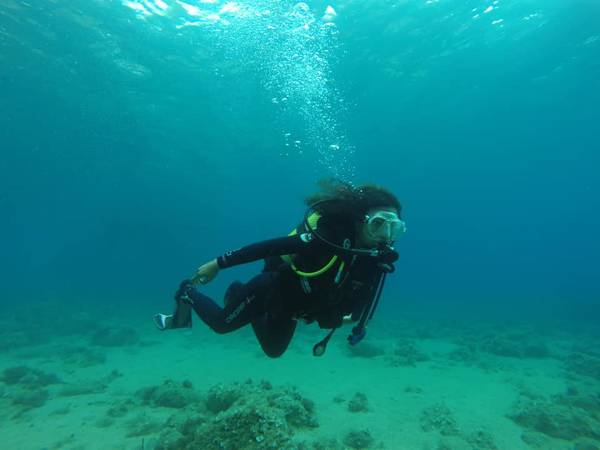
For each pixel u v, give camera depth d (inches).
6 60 678.5
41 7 540.1
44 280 2060.8
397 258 85.0
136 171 1456.7
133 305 954.7
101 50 651.5
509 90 876.6
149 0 532.4
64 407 253.1
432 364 399.2
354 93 858.1
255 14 567.5
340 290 86.0
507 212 3789.4
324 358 416.5
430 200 2719.0
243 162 1445.6
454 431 220.7
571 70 789.9
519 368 391.5
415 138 1200.8
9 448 195.9
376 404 269.1
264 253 84.4
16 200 2192.4
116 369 361.1
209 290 1362.0
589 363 390.6
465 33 653.9
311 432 213.9
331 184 96.0
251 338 534.9
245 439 137.9
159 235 2251.5
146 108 891.4
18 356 425.7
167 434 186.4
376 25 618.5
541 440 210.8
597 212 4057.6
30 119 964.0
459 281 3880.4
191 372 356.8
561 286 3137.3
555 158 1533.0
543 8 592.4
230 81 777.6
